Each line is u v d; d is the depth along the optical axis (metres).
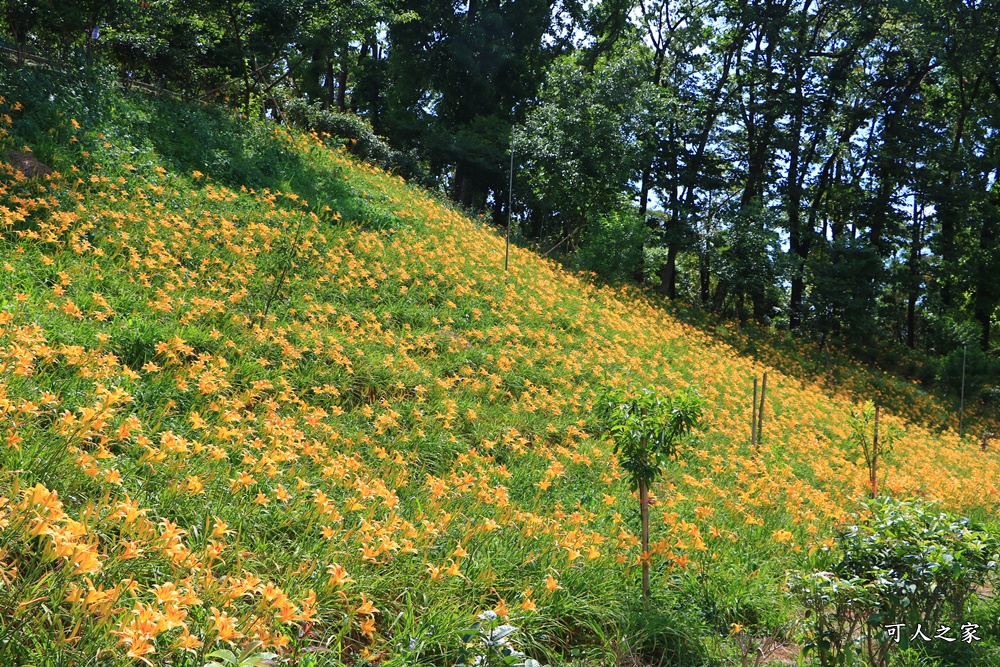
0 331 6.03
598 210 25.66
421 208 18.31
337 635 3.96
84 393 5.77
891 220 34.22
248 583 3.49
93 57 15.58
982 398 28.31
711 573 6.38
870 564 4.82
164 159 13.30
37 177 10.12
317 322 9.70
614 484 8.27
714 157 34.47
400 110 34.34
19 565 3.66
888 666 4.89
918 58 31.72
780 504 8.99
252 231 11.93
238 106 20.56
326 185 16.12
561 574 5.40
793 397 17.45
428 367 9.91
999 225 32.59
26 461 4.34
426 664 4.02
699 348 18.69
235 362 7.85
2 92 11.88
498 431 8.73
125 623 3.22
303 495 5.37
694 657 5.02
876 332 27.16
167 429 5.94
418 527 5.54
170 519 4.55
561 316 14.97
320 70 32.69
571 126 25.05
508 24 33.88
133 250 9.34
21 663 3.00
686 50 33.94
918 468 14.39
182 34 18.41
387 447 7.26
